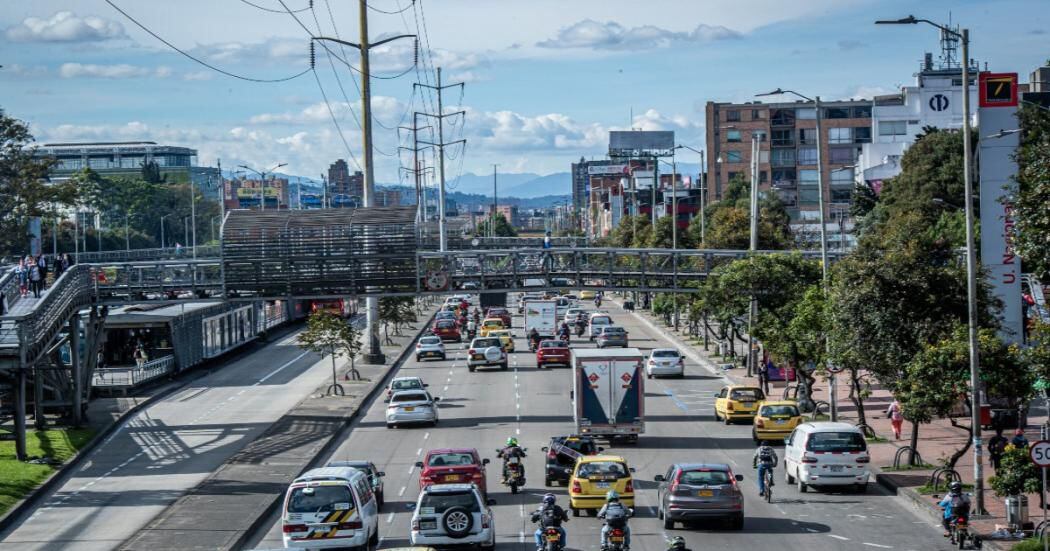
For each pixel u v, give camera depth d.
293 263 66.12
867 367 43.09
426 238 145.12
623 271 74.62
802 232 138.62
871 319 41.94
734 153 194.25
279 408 68.19
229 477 45.59
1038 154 32.62
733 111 193.38
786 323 59.22
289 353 102.06
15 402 51.44
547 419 60.06
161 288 65.88
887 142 165.38
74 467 51.38
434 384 77.88
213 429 61.03
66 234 174.12
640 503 38.84
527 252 72.38
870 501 38.75
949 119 167.75
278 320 126.62
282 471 46.50
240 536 34.91
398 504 39.62
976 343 35.12
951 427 54.09
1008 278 47.00
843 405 62.38
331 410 64.44
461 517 29.97
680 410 63.12
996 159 46.66
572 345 102.12
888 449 48.44
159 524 36.97
